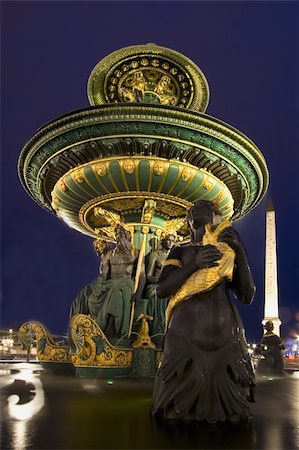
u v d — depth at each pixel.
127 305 10.23
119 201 11.46
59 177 11.56
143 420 4.13
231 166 10.91
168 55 13.28
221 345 4.41
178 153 10.26
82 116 9.77
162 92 13.96
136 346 9.62
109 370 8.91
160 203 11.48
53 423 3.95
